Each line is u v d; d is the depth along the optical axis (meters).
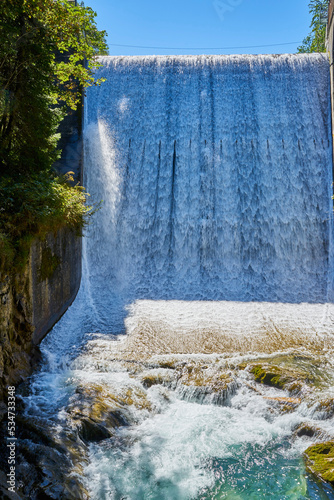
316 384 11.82
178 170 21.52
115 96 22.47
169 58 22.98
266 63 22.56
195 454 9.34
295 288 19.25
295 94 21.97
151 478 8.53
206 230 20.75
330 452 9.05
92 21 12.90
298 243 20.52
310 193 20.92
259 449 9.58
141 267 20.38
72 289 17.11
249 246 20.61
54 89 14.33
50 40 13.22
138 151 21.78
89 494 7.86
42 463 8.02
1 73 12.36
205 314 17.11
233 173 21.33
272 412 10.83
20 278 11.37
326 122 21.50
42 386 11.16
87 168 20.77
